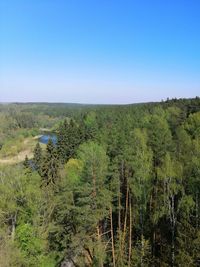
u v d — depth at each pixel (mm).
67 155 72812
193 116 60938
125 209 35125
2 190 31828
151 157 37281
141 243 28906
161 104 117062
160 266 27297
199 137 45906
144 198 32312
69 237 30297
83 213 27641
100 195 28375
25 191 32469
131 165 34344
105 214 28578
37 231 30609
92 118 108500
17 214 32469
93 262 29094
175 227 28375
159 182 33844
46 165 56594
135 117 86750
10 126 190875
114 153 42312
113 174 32000
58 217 31688
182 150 39344
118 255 28594
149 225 31797
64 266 32000
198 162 28297
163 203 31031
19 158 118750
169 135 44812
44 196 34312
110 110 128250
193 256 23906
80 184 31156
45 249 31375
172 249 26812
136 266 27422
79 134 79562
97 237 29453
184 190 29547
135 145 38781
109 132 56719
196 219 26250
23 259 28328
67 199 31203
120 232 29859
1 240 28750
